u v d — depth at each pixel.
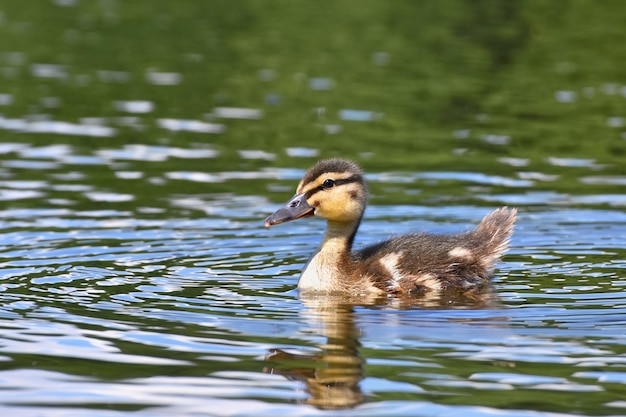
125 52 30.11
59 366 10.91
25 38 31.55
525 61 29.25
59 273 14.14
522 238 16.16
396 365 10.93
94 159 20.84
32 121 23.56
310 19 34.44
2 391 10.32
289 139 22.45
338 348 11.43
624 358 11.09
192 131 23.02
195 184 19.30
